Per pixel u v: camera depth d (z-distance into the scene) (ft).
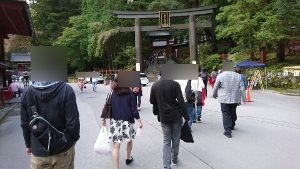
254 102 32.48
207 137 16.40
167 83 10.96
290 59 63.10
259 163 11.75
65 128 6.69
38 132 6.04
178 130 11.36
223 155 12.97
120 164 12.04
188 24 83.35
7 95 41.27
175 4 91.45
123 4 103.30
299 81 47.19
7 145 15.44
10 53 152.46
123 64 106.42
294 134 16.72
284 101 33.40
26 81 70.85
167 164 10.80
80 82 53.06
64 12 136.36
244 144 14.73
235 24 56.65
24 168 11.73
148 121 21.89
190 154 13.23
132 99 11.19
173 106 10.97
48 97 6.34
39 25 140.77
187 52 117.50
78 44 117.50
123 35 103.30
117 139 10.81
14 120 23.59
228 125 16.43
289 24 52.42
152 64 113.19
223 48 96.07
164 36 134.31
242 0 54.95
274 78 52.01
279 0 48.83
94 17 109.19
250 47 61.11
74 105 6.62
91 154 13.53
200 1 100.37
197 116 21.22
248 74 59.11
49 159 6.57
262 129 18.21
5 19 32.19
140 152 13.74
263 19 53.78
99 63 125.70
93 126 20.15
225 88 16.37
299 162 11.78
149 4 100.27
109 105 11.21
